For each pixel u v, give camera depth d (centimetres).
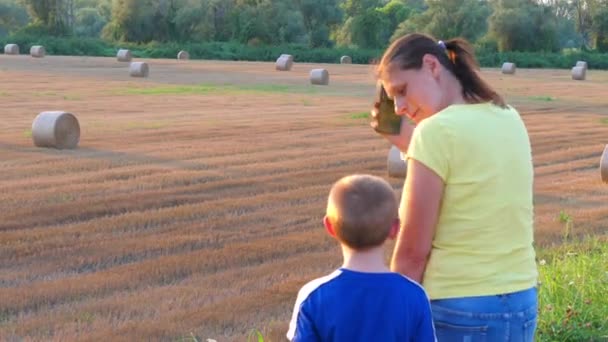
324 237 1075
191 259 956
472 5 7638
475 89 338
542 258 940
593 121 2602
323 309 298
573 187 1478
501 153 328
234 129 2177
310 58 7138
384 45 7938
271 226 1130
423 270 333
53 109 2616
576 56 7038
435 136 325
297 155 1755
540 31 7562
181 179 1448
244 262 957
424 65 337
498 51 7600
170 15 7888
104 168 1547
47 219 1132
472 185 323
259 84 3966
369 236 296
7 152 1722
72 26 8444
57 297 816
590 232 1117
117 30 7888
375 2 9338
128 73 4503
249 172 1536
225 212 1206
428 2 7781
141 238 1045
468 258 326
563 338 611
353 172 1571
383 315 294
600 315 645
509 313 325
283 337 711
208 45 7144
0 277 875
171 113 2575
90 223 1118
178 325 740
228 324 746
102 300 809
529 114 2809
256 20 7800
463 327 325
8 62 5350
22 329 726
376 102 373
